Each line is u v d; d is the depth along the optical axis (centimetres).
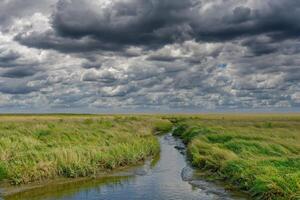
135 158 3225
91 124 5450
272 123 7338
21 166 2466
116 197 2184
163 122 9719
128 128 5462
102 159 2911
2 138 3017
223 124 7169
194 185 2416
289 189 1902
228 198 2072
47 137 3447
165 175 2769
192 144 3788
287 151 3144
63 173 2603
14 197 2175
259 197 1958
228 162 2570
